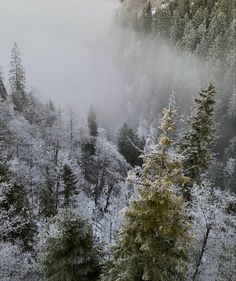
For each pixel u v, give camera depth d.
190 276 21.98
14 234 25.53
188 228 12.24
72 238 15.98
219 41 133.50
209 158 25.23
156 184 11.49
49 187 40.78
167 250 12.24
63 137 66.12
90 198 51.34
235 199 24.28
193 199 23.50
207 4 178.88
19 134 53.09
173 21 176.88
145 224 11.78
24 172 43.91
